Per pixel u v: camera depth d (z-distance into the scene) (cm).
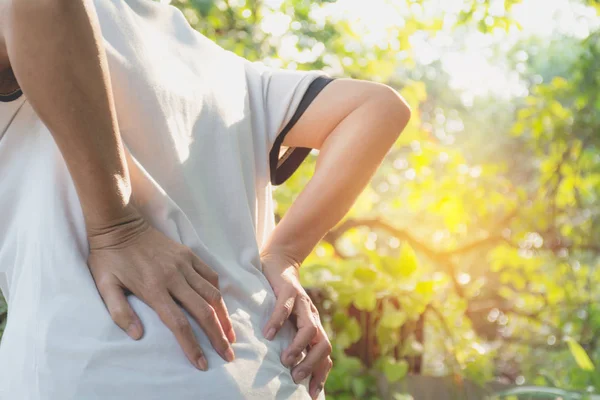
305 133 125
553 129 625
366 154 121
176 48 111
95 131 86
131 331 89
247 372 95
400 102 125
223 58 119
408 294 269
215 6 454
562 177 626
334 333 264
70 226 94
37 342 87
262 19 503
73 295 90
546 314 636
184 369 89
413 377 279
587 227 652
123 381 86
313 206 119
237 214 109
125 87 99
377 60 516
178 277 93
